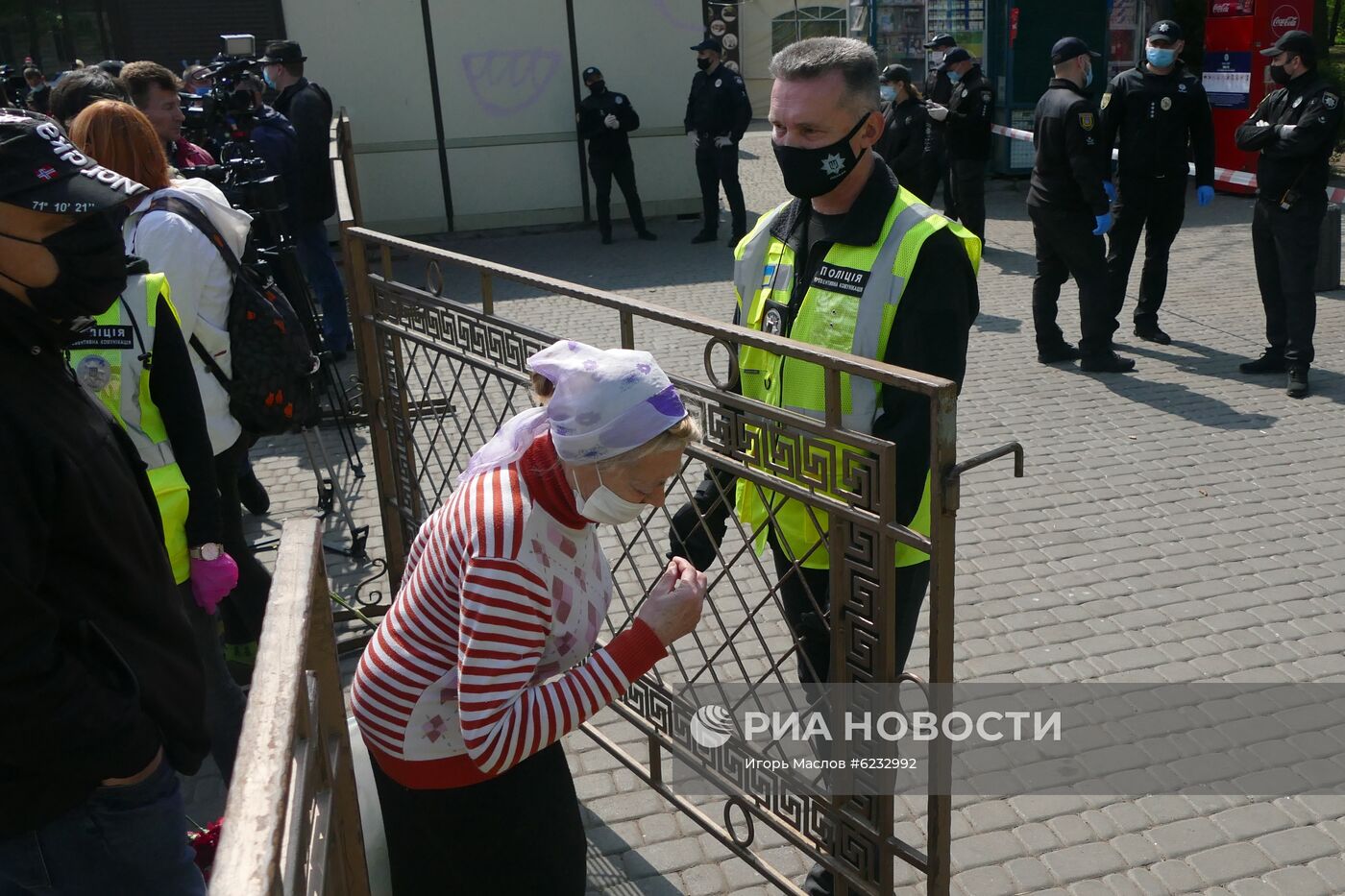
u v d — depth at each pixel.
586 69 11.49
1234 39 12.41
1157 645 3.99
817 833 2.46
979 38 13.89
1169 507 5.11
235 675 3.71
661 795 3.17
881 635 2.15
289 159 7.14
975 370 7.29
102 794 1.64
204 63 11.48
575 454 1.70
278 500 5.49
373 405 4.02
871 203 2.44
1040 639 4.05
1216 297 8.85
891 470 2.04
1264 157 6.48
